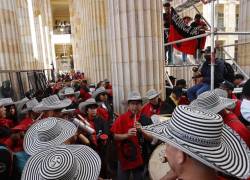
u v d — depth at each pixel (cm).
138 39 469
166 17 663
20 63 1012
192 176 100
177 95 462
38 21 2392
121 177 349
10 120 458
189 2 672
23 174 147
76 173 144
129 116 348
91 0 1083
